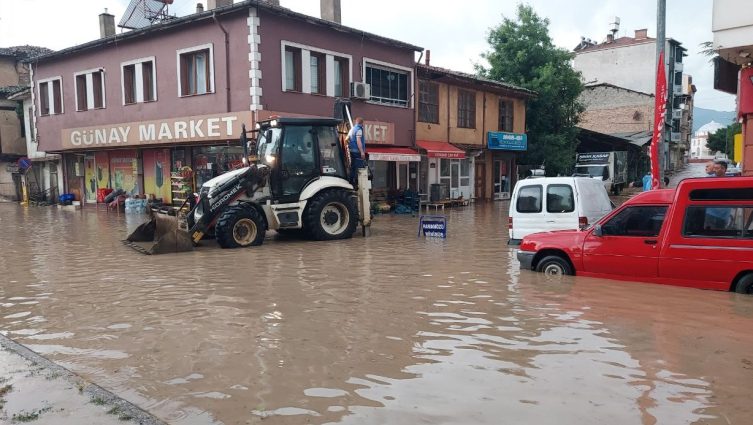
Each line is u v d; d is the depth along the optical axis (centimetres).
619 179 3572
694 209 723
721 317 592
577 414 364
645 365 454
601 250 796
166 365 472
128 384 431
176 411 380
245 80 1864
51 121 2598
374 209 2178
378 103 2272
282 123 1315
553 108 3306
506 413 368
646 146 4494
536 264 869
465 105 2806
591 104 5228
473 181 2933
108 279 863
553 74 3212
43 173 3061
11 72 3459
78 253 1152
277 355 493
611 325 573
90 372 459
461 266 958
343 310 651
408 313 634
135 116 2219
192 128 1970
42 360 482
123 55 2236
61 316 643
